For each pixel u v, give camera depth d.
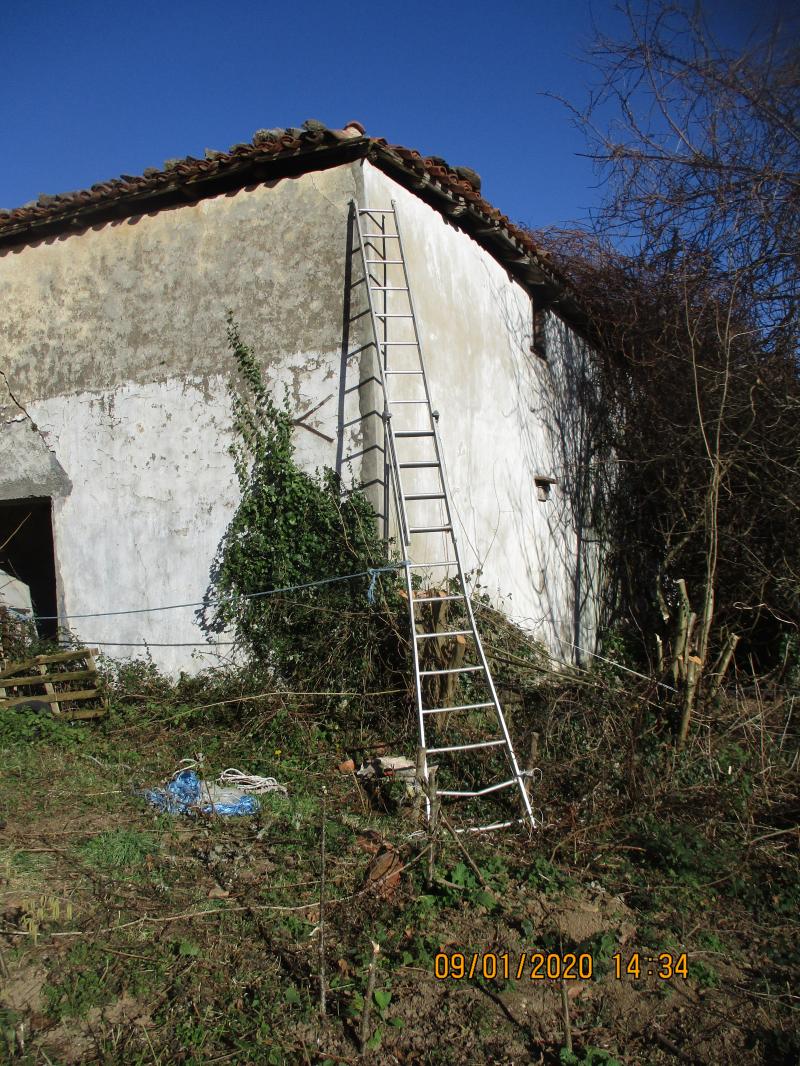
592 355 12.07
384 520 7.20
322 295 7.54
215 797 5.73
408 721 6.54
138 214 8.51
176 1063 3.23
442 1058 3.32
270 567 7.50
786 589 8.55
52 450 8.77
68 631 8.53
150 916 4.19
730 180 9.27
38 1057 3.22
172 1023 3.45
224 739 6.89
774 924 4.49
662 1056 3.44
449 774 5.94
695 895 4.71
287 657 7.26
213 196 8.12
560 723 6.33
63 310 8.85
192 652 7.91
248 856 4.89
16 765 6.34
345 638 6.92
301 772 6.26
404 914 4.29
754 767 5.95
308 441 7.49
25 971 3.72
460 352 8.51
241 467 7.77
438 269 8.26
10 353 9.10
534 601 9.69
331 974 3.80
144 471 8.27
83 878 4.57
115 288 8.58
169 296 8.28
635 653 10.85
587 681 6.91
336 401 7.39
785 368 9.01
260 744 6.76
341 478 7.33
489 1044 3.45
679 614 7.31
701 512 9.17
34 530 10.56
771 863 5.07
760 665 9.11
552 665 8.16
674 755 5.93
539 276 10.03
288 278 7.70
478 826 5.34
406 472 7.48
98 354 8.62
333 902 4.38
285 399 7.62
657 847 5.05
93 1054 3.26
